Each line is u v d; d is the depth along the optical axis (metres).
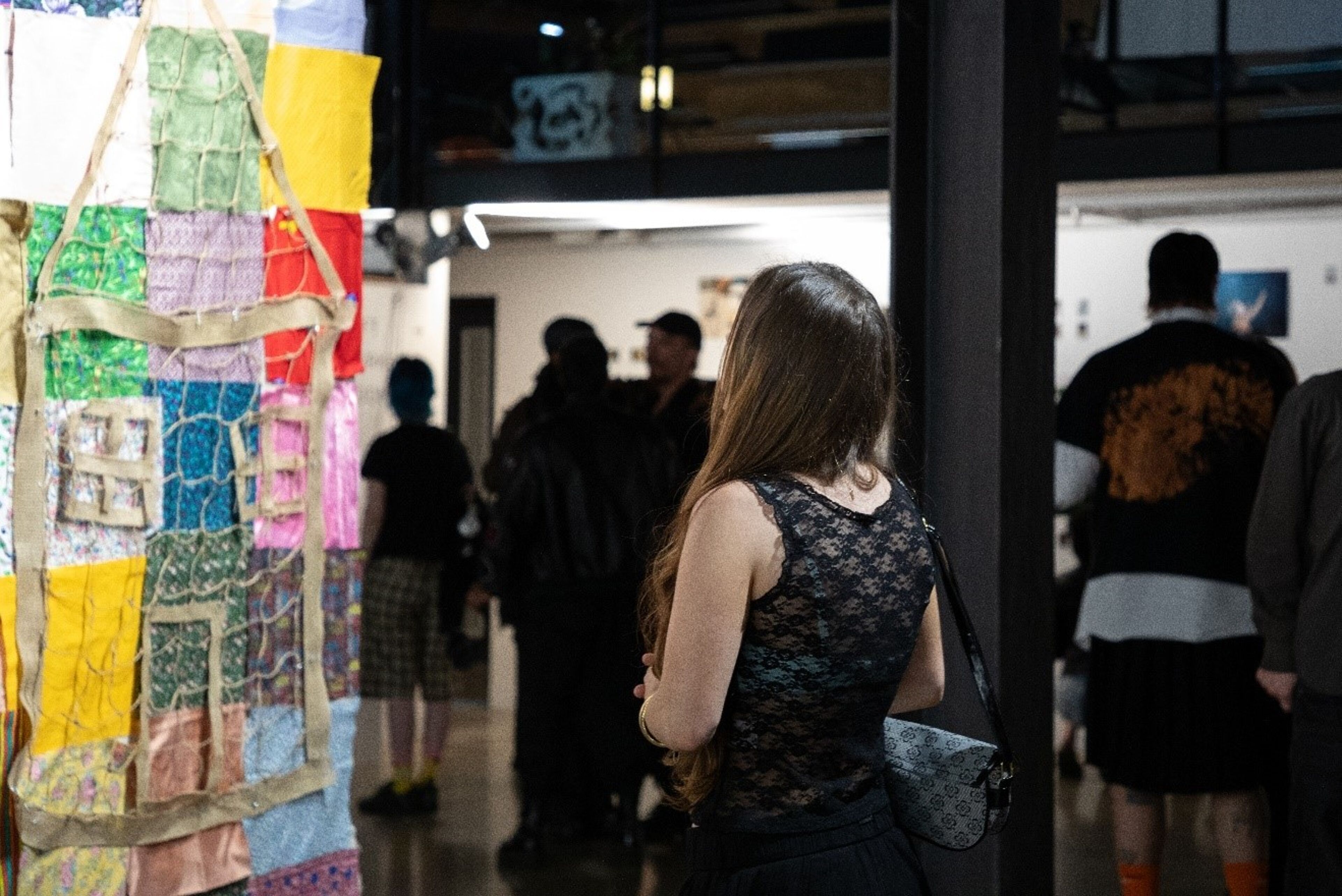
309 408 2.73
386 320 8.16
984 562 2.98
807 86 8.88
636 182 8.98
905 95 2.99
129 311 2.43
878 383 2.05
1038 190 3.08
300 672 2.74
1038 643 3.10
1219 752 3.93
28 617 2.29
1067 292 9.00
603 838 5.73
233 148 2.59
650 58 9.08
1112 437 4.07
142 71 2.45
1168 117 7.95
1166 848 5.52
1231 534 3.97
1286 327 8.68
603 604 5.31
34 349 2.29
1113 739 4.03
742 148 9.02
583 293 9.98
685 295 9.73
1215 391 3.98
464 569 6.18
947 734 2.20
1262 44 7.79
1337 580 3.39
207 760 2.59
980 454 2.99
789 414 1.99
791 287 2.03
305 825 2.77
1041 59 3.08
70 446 2.36
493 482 7.27
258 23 2.62
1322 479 3.39
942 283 3.02
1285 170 7.73
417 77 9.26
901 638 2.03
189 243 2.53
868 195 8.48
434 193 9.35
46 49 2.32
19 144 2.29
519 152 9.24
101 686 2.42
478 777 6.90
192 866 2.57
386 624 6.08
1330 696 3.39
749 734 1.99
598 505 5.29
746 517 1.94
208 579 2.58
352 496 2.85
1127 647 4.01
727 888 1.98
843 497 2.01
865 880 1.99
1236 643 3.95
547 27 9.21
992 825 2.17
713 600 1.92
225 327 2.58
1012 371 2.99
